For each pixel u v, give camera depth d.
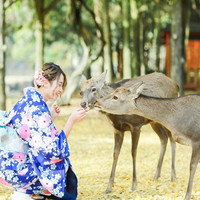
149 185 6.41
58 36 33.47
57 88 4.51
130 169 7.54
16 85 35.62
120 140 6.17
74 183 4.50
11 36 39.56
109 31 18.08
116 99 5.52
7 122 4.23
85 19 28.17
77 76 17.44
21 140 4.28
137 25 19.31
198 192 5.84
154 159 8.45
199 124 5.38
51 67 4.48
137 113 5.63
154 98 5.59
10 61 65.75
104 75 6.29
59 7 30.05
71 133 12.05
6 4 12.60
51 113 4.84
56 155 4.19
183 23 16.75
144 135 11.77
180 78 14.38
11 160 4.25
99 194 5.89
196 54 24.58
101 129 12.74
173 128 5.56
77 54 38.66
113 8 31.39
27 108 4.27
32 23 28.81
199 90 24.33
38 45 16.89
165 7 14.65
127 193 5.93
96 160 8.38
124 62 18.38
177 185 6.34
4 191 6.11
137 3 19.22
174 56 14.37
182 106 5.50
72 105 17.78
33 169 4.29
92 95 6.21
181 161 8.18
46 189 4.32
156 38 24.12
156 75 6.93
